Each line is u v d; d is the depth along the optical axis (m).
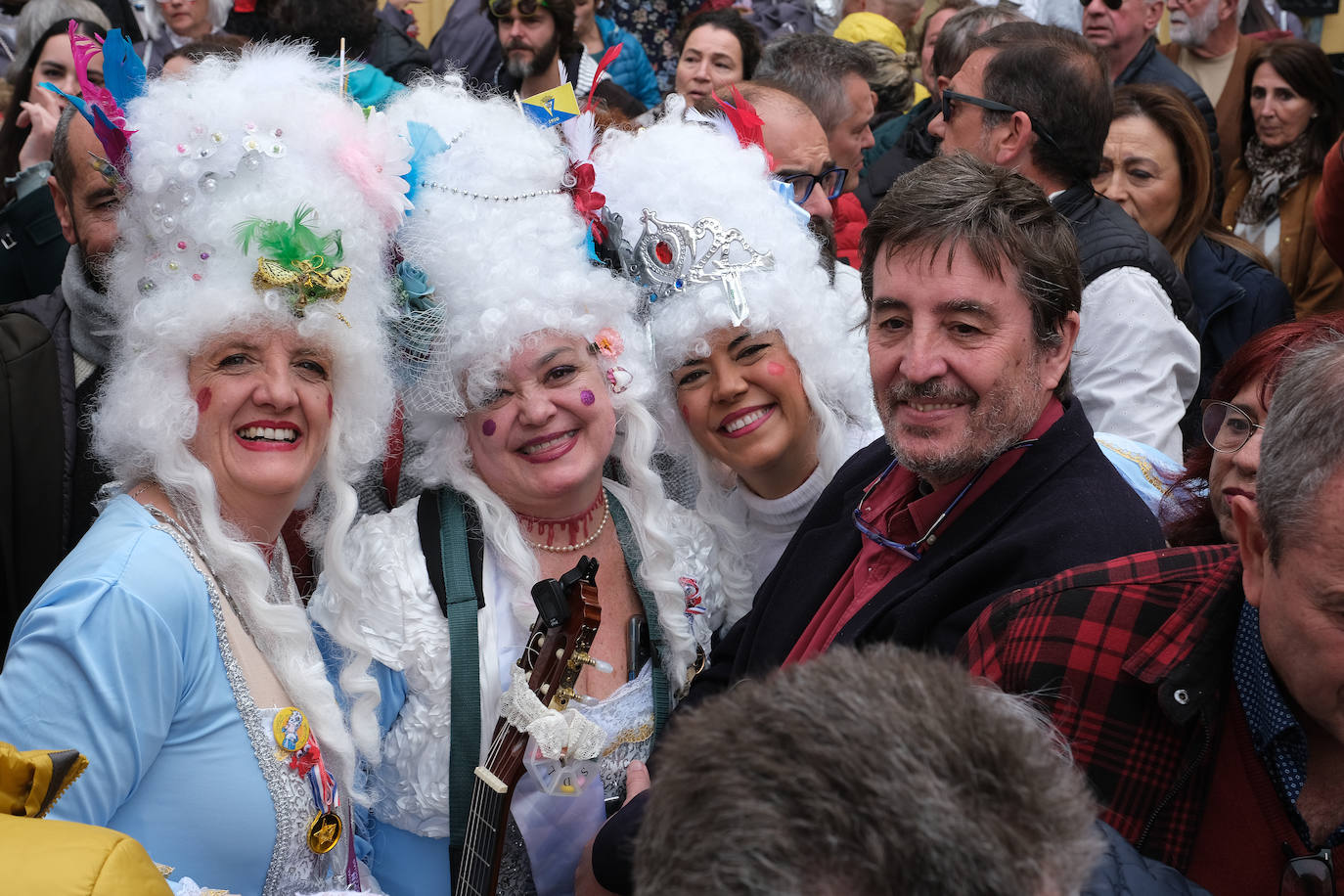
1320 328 1.82
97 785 1.53
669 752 0.91
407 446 2.16
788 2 5.97
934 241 1.75
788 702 0.88
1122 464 2.48
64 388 2.46
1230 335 3.46
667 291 2.25
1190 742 1.38
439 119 2.07
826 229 2.72
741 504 2.43
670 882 0.85
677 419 2.38
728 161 2.31
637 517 2.19
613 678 2.12
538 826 2.00
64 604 1.57
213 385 1.75
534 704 1.80
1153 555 1.52
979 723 0.88
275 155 1.76
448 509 2.06
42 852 1.08
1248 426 1.86
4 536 2.37
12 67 3.99
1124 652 1.42
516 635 2.03
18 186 3.34
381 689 1.97
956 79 3.20
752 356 2.27
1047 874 0.85
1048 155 3.08
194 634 1.65
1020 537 1.72
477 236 1.97
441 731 1.95
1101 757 1.40
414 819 1.99
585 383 2.04
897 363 1.81
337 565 1.89
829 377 2.34
